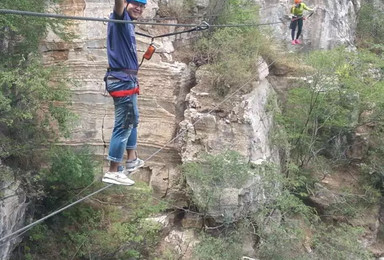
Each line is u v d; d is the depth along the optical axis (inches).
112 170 296.7
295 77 936.3
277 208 757.9
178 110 796.6
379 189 902.4
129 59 285.1
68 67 714.2
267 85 879.1
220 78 789.2
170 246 713.0
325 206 852.6
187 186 747.4
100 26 756.6
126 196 720.3
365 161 930.1
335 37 1099.9
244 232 710.5
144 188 724.0
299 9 981.8
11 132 615.2
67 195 695.7
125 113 288.7
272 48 938.1
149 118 780.0
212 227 729.0
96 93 754.2
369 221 854.5
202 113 772.0
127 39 282.0
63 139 739.4
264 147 790.5
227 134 757.3
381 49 1159.0
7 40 622.8
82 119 751.7
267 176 735.1
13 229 585.6
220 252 668.7
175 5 831.7
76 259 656.4
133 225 677.9
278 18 1067.3
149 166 778.2
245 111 759.7
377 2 1327.5
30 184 611.8
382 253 832.9
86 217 689.0
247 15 887.7
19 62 581.6
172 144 780.6
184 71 800.9
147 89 779.4
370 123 948.6
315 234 776.9
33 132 640.4
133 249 666.2
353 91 873.5
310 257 709.9
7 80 526.9
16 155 620.1
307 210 784.9
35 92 588.7
